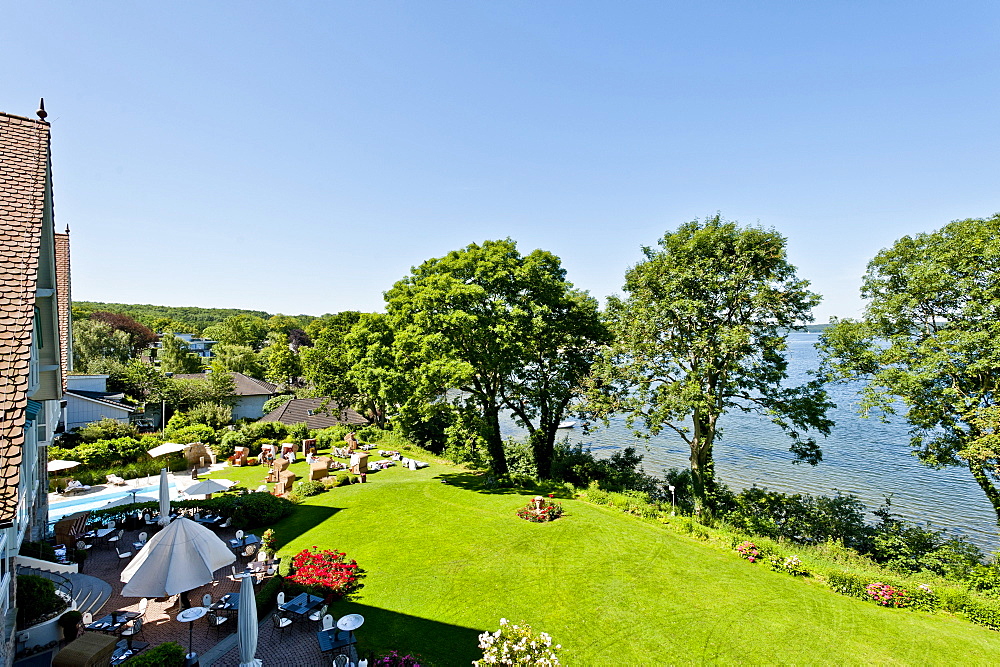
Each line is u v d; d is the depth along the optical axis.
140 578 12.34
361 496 25.88
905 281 21.16
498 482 28.14
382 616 14.67
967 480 34.88
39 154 9.76
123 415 41.12
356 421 48.94
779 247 23.22
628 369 26.81
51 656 11.90
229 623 14.13
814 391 23.91
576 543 19.48
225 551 13.96
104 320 85.38
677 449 46.41
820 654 12.78
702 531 20.55
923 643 13.24
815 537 22.33
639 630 13.84
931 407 19.41
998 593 16.00
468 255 29.16
